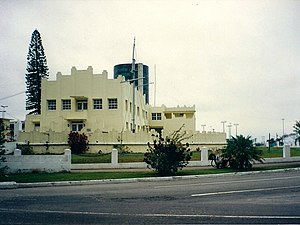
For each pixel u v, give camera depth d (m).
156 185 15.79
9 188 15.71
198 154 33.88
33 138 41.03
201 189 13.86
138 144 41.69
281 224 7.56
